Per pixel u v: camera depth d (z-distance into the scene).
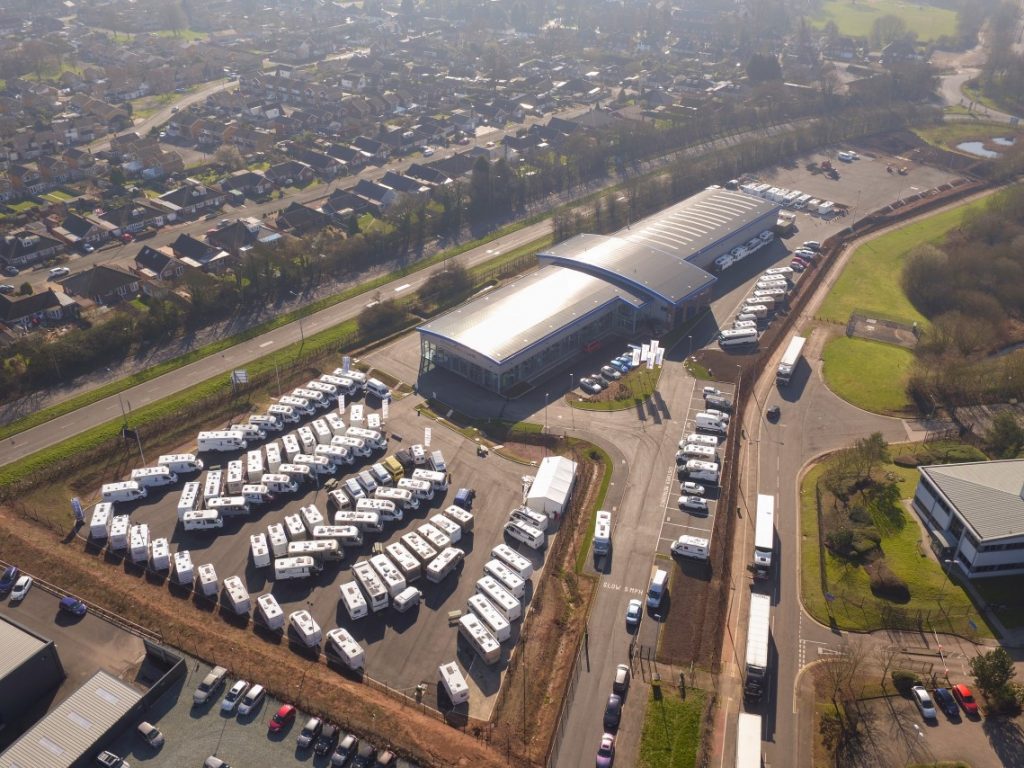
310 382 173.88
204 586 122.44
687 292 196.62
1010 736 101.69
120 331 187.62
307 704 105.19
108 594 122.94
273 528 132.50
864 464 145.88
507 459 153.62
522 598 122.56
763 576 126.00
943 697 105.81
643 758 99.62
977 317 198.38
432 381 177.88
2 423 163.12
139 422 162.75
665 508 140.50
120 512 139.38
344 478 147.38
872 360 185.62
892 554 129.88
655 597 120.25
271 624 116.62
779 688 108.88
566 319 183.00
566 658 113.31
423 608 120.94
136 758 98.44
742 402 168.88
